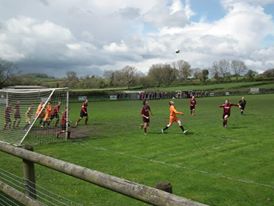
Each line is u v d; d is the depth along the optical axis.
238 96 87.44
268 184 11.73
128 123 30.02
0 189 5.57
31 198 4.93
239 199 10.30
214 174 13.03
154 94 81.69
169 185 3.18
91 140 21.27
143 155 16.67
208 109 44.50
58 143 20.27
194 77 142.25
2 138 20.33
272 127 25.80
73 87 109.81
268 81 128.62
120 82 126.88
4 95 22.20
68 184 11.51
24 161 5.17
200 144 19.20
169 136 22.30
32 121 21.16
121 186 3.31
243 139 20.59
